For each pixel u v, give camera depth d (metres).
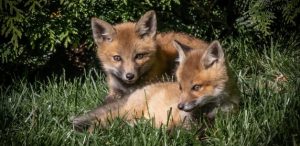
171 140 8.12
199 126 8.35
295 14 11.65
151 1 11.34
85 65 12.34
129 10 11.30
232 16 12.67
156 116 8.60
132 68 10.15
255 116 8.66
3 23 10.65
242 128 8.24
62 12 10.97
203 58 8.31
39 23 10.82
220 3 12.77
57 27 10.88
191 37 11.08
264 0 11.83
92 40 11.35
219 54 8.34
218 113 8.34
